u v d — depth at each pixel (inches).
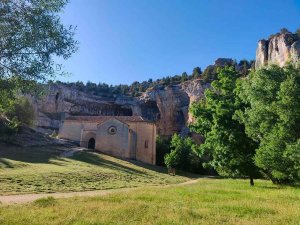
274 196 899.4
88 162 2282.2
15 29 475.2
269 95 1176.2
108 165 2310.5
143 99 6018.7
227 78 1686.8
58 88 5816.9
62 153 2503.7
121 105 6210.6
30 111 3331.7
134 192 1006.4
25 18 485.1
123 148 3088.1
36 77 501.7
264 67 1235.2
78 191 1103.0
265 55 5182.1
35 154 2225.6
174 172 2748.5
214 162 1608.0
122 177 1792.6
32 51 494.6
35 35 487.2
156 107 5999.0
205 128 1699.1
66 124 3435.0
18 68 482.9
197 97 5383.9
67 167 1830.7
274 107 1093.8
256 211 588.1
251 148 1509.6
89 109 6294.3
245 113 1302.9
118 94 6884.8
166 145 3991.1
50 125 5531.5
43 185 1150.3
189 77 7219.5
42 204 652.1
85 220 462.9
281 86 1064.2
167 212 549.0
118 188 1320.1
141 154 3334.2
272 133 1111.6
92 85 7632.9
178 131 5625.0
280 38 4712.1
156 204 673.6
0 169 1405.0
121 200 750.5
